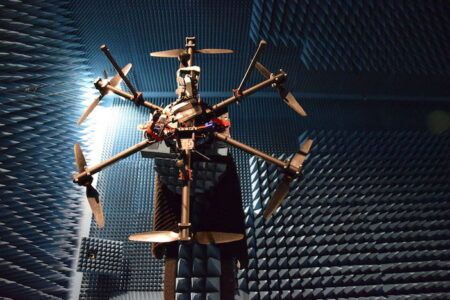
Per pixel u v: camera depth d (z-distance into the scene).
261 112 5.41
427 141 5.06
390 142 5.00
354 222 4.11
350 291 3.74
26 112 4.10
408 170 4.67
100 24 4.68
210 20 4.64
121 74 1.99
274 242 3.87
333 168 4.56
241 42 4.87
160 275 4.14
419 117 5.41
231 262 2.60
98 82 2.08
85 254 3.84
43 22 4.29
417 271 3.92
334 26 4.57
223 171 2.41
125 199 4.68
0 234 3.52
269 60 5.08
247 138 5.16
